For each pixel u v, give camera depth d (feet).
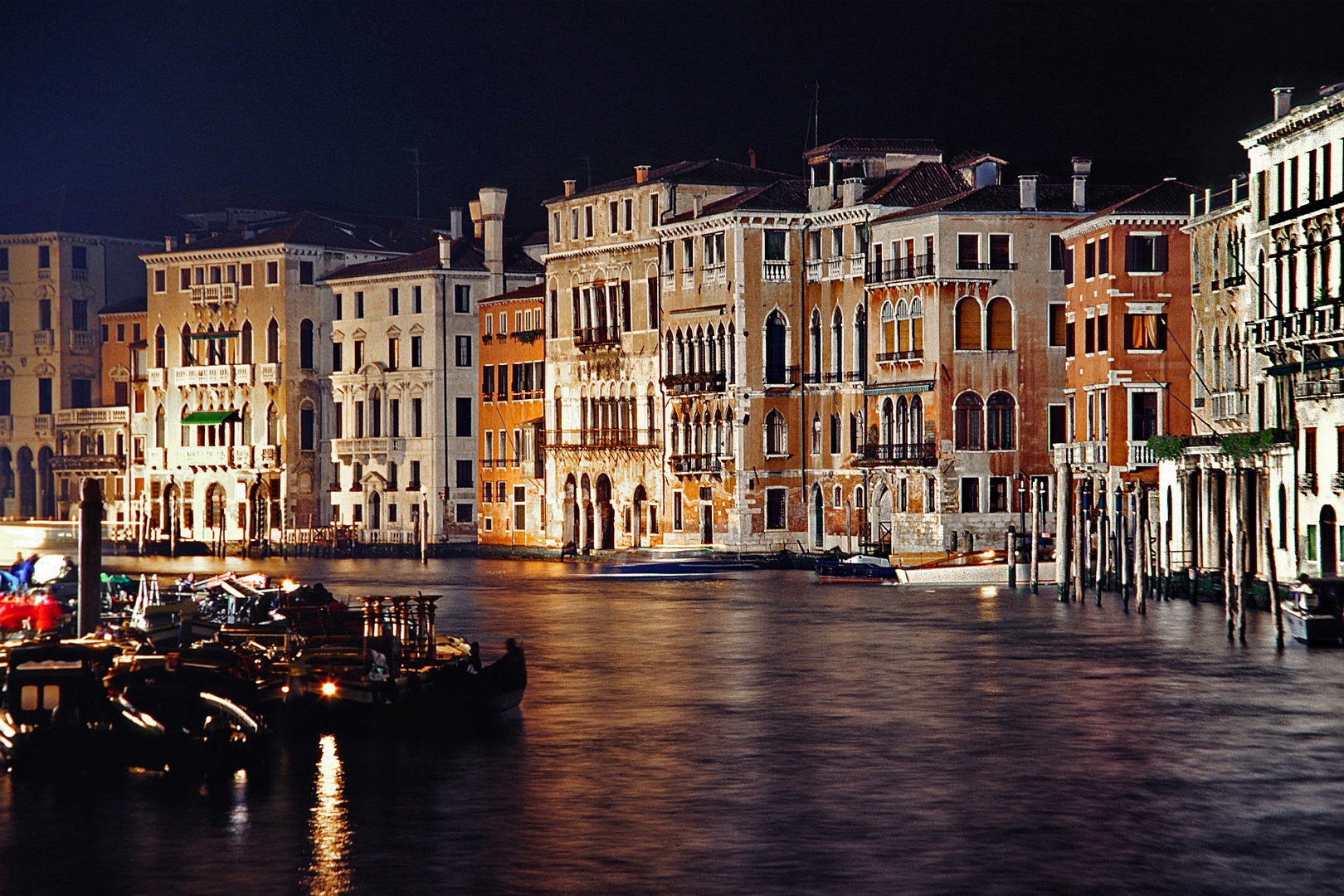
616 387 401.70
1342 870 112.78
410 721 160.25
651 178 395.55
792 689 183.01
